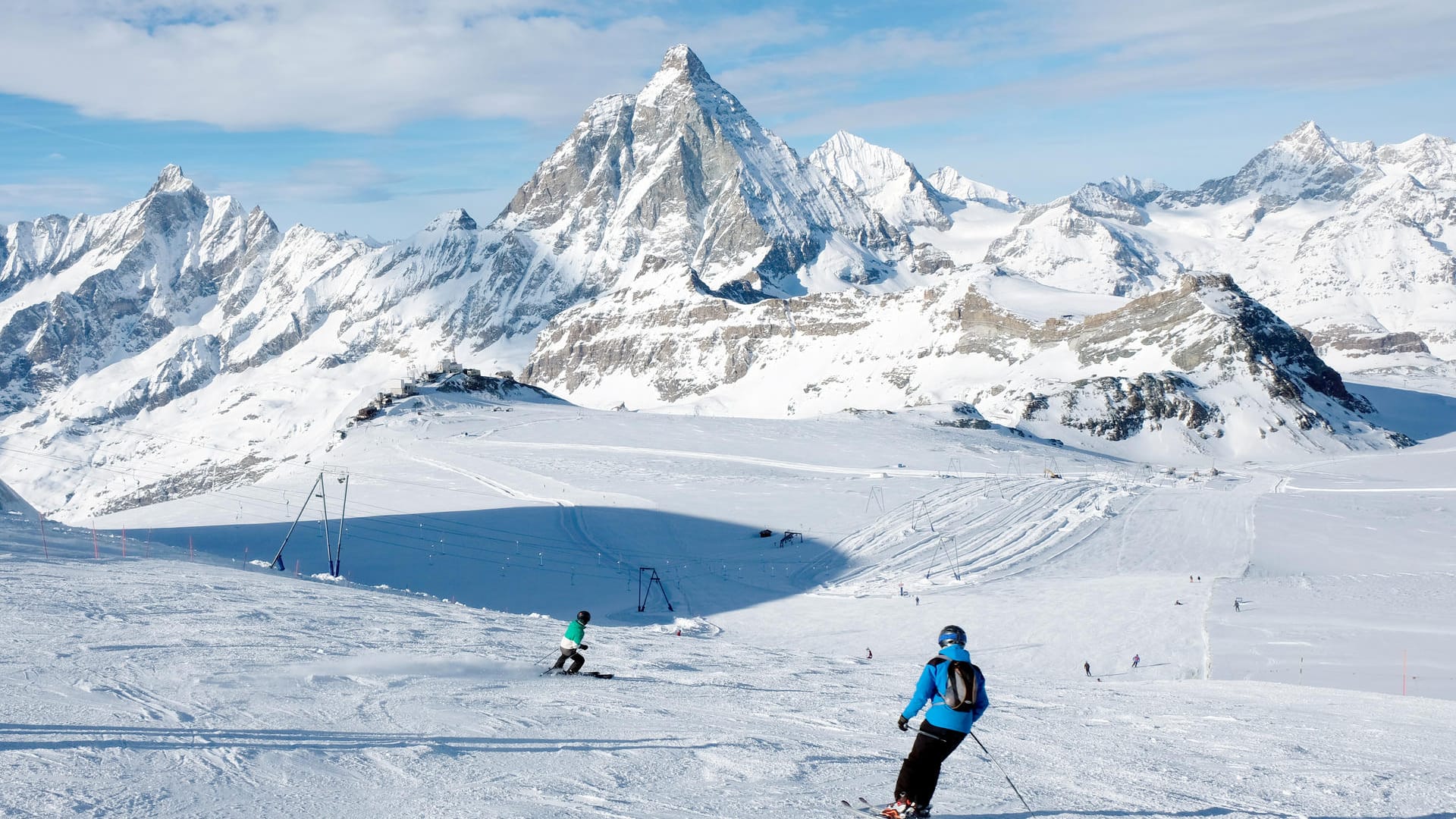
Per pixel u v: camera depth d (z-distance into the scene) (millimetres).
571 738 13523
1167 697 26766
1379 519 130000
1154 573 104188
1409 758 14930
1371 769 13391
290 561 99375
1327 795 11406
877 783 11336
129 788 9133
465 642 26906
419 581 94750
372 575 96125
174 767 10086
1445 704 27234
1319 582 88000
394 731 13188
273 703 14688
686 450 198000
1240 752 14969
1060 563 111688
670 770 11570
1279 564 106812
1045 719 19297
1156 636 74688
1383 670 54625
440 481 160250
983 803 10703
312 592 38125
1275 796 11305
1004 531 126438
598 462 180000
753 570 107625
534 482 156875
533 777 10852
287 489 152875
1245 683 35000
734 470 172750
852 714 18266
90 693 14180
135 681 15516
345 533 113875
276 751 11242
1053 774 12578
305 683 16938
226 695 14969
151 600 28344
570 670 22281
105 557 44500
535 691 18797
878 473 171750
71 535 56344
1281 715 21516
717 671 27172
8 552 41438
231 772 10141
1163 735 17156
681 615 88062
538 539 115062
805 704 19688
